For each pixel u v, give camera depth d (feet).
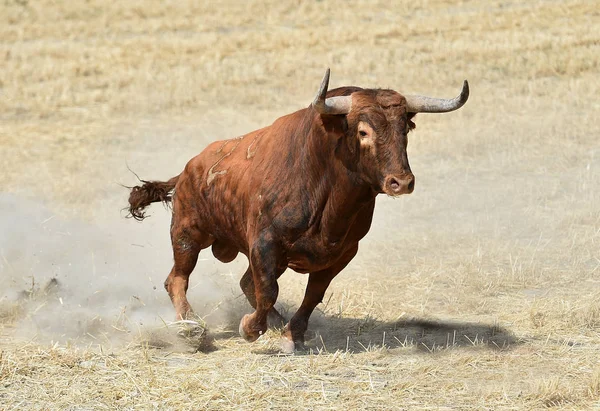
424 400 73.31
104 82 272.92
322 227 82.17
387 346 88.48
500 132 201.87
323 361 82.23
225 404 72.69
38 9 383.86
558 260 120.37
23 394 74.84
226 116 231.50
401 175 75.05
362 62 282.56
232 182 88.74
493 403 72.43
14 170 184.24
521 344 87.71
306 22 353.92
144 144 208.64
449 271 115.65
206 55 305.32
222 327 97.35
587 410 70.69
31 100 252.62
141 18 370.32
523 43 295.69
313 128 80.94
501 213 146.30
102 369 80.43
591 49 282.77
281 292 108.06
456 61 281.13
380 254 126.41
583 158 178.81
